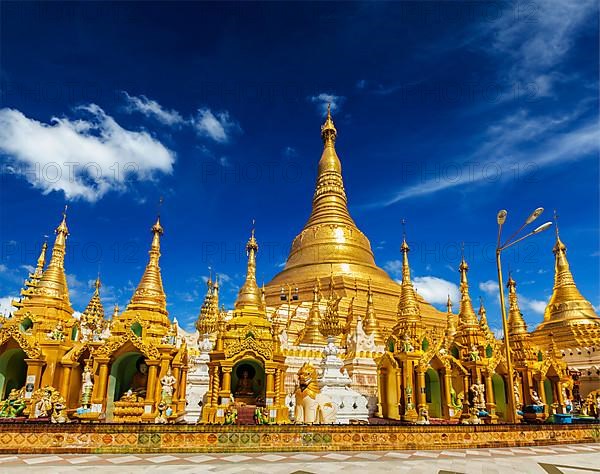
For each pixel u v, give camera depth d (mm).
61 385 32469
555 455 21562
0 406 30281
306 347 45219
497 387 41406
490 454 21516
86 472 16109
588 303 59938
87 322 44562
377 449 22062
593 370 48156
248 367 35156
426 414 32375
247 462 18453
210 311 43281
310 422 24000
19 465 17156
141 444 20359
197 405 33188
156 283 37906
